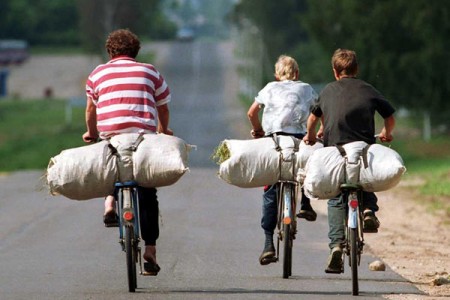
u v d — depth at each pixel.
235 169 27.77
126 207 24.84
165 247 35.72
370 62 126.31
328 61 139.25
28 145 138.12
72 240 37.69
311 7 134.62
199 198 54.34
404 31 125.56
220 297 25.14
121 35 26.48
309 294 25.81
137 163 25.02
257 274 29.59
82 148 25.58
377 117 136.12
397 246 37.44
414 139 131.62
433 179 68.12
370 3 128.00
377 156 25.27
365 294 25.95
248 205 50.66
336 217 26.27
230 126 172.62
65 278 28.67
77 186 25.27
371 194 26.39
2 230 40.94
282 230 28.67
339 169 25.33
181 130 165.88
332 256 26.11
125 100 25.72
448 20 121.00
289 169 27.69
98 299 24.86
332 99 26.34
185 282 27.89
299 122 28.66
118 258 32.91
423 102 126.25
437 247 37.53
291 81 29.22
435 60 122.38
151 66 26.27
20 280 28.33
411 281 28.91
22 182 67.50
